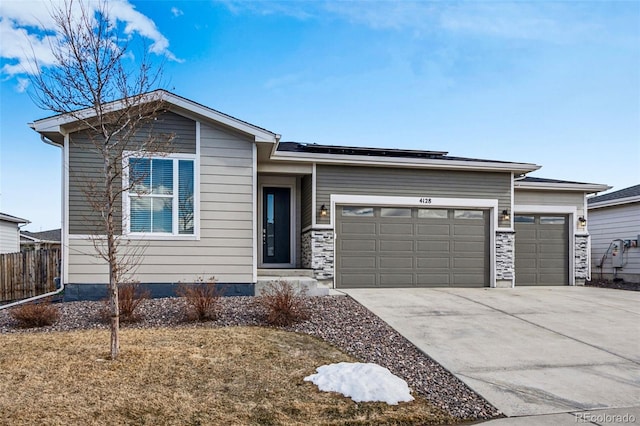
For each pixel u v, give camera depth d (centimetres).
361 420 396
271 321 711
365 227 1180
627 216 1530
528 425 399
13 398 406
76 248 872
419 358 588
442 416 414
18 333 650
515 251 1359
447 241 1224
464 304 927
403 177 1202
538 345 657
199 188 928
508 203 1259
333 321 740
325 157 1137
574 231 1387
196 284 872
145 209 902
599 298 1062
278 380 477
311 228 1141
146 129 897
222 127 943
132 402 405
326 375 483
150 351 549
